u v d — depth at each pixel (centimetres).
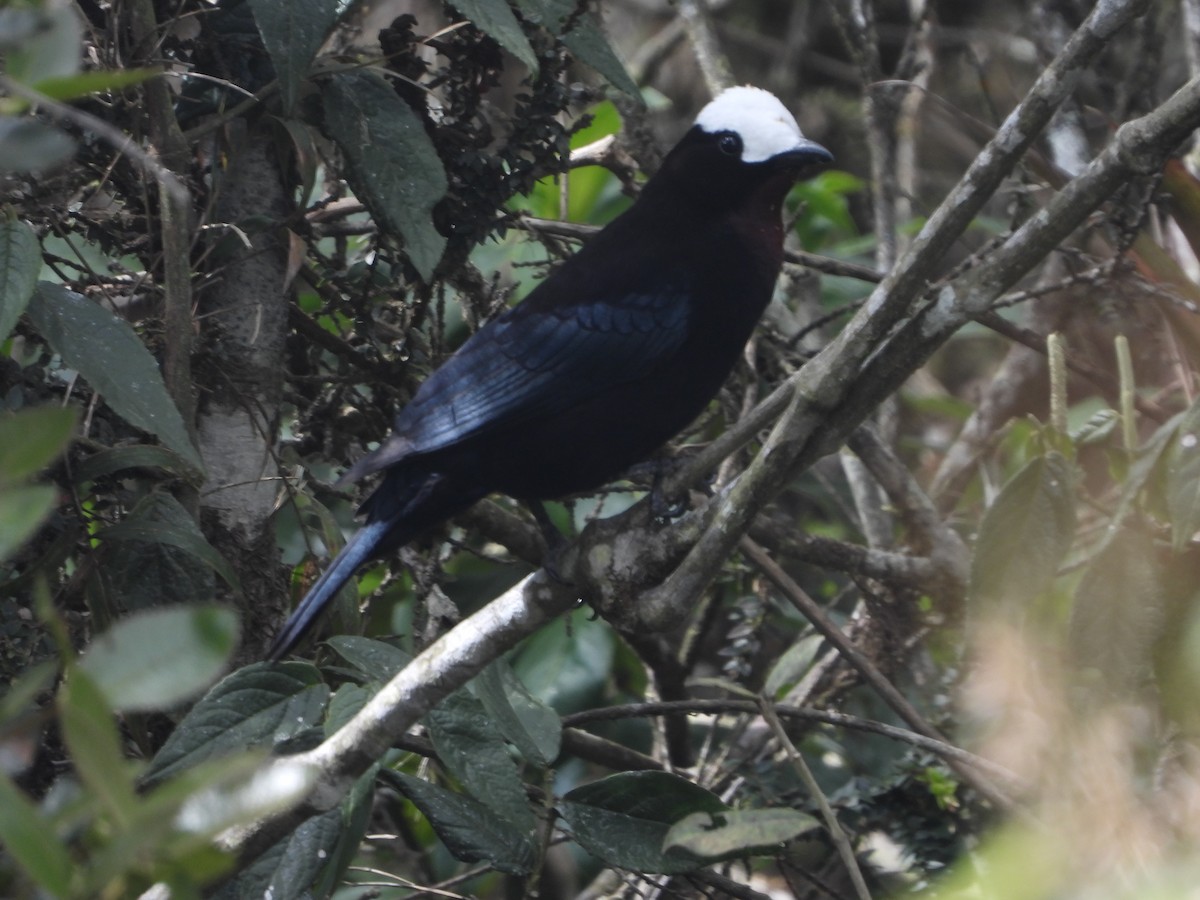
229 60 734
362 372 847
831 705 1002
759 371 1013
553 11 726
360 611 837
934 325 563
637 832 657
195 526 654
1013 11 1617
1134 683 596
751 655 962
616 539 648
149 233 697
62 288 602
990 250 876
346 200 931
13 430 323
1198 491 587
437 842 995
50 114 653
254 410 759
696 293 850
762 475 581
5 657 606
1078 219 547
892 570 948
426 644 814
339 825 618
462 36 769
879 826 864
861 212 1661
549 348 831
